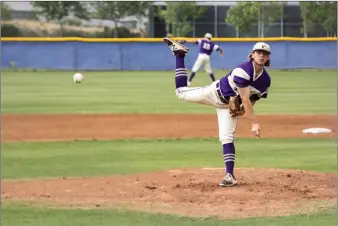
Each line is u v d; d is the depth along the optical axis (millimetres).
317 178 17562
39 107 41031
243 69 15328
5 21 98438
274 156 22688
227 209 14180
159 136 28359
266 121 33281
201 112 37812
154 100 45906
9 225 12945
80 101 45250
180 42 18391
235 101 15844
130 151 24297
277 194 15547
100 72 82688
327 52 83125
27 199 15461
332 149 24281
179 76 17234
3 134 29000
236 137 27703
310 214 13570
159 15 100375
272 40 83125
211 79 64062
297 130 29875
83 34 101500
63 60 85938
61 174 19406
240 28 97688
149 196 15609
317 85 59594
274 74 75812
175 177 17906
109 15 100438
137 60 86312
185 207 14422
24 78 70688
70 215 13789
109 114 36844
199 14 99812
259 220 13094
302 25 102312
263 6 96250
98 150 24594
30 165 21062
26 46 85562
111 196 15727
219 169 19281
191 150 24484
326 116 35500
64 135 28781
